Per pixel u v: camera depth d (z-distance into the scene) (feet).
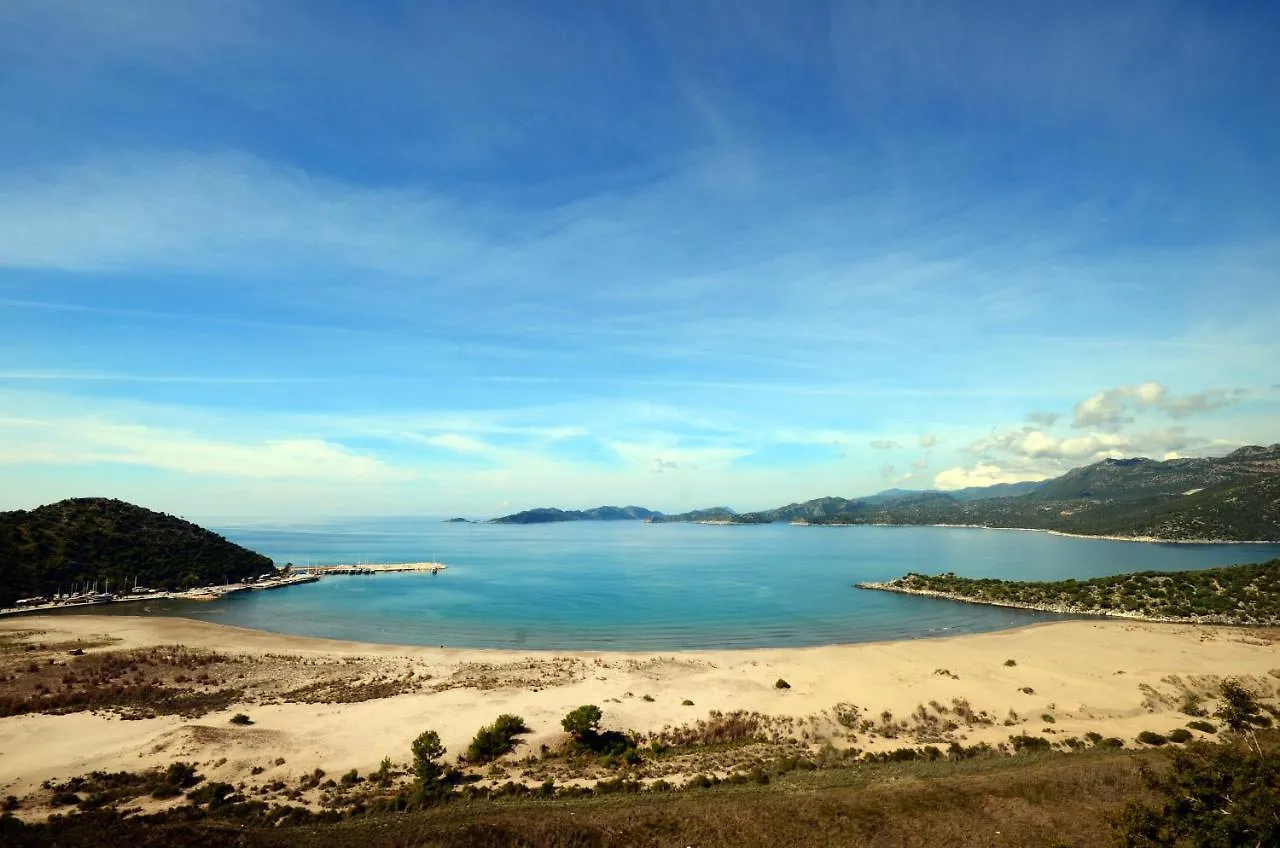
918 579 473.67
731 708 170.30
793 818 102.01
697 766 133.90
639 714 165.68
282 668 220.64
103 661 223.71
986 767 128.16
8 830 95.86
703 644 291.99
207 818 106.83
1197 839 79.10
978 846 94.48
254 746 139.64
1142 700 175.32
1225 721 157.07
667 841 95.91
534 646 286.66
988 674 203.21
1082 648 244.22
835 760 136.77
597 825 99.60
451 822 102.17
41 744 139.54
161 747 136.87
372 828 101.35
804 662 230.27
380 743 144.66
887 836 97.30
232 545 585.63
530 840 95.40
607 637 307.58
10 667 215.51
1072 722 160.25
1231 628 290.15
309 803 115.24
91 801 111.96
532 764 136.26
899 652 246.06
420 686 195.62
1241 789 81.66
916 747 144.97
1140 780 113.09
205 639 282.77
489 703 174.09
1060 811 103.96
